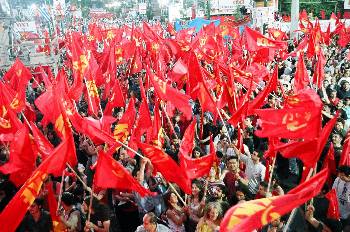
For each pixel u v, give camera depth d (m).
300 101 5.57
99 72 14.52
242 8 43.44
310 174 5.42
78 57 11.16
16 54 22.69
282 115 5.68
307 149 5.46
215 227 5.96
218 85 11.69
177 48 18.03
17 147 6.97
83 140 11.00
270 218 3.75
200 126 11.55
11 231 5.02
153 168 7.68
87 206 6.78
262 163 9.13
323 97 12.05
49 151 7.27
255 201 3.78
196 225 6.77
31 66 21.50
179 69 12.65
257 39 13.85
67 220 6.91
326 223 6.15
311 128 5.50
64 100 7.71
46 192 7.45
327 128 5.11
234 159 7.98
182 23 40.00
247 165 8.52
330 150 7.99
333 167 8.02
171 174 6.61
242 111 8.20
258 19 33.25
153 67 17.83
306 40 18.19
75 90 11.23
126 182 5.98
